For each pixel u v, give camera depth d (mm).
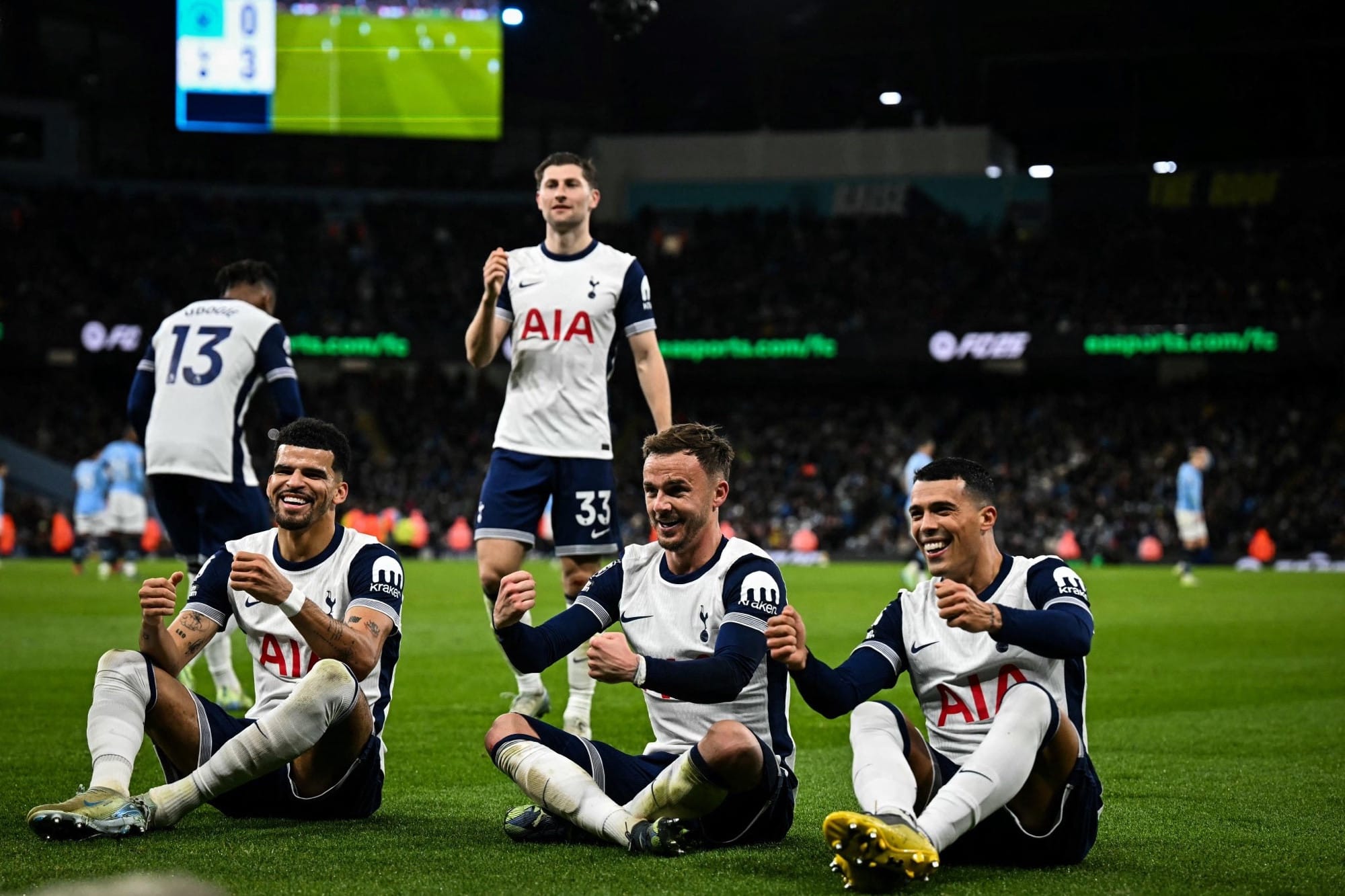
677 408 46750
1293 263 40844
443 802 5895
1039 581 4719
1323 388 42062
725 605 4863
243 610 5379
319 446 5305
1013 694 4395
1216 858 4773
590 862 4523
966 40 44906
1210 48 43469
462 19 40750
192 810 5109
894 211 45312
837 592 22719
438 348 43344
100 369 45562
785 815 4906
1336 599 21266
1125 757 7410
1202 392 43219
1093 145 46812
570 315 8008
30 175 44688
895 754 4383
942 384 46125
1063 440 42094
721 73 48438
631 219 46938
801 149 46062
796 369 45531
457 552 38625
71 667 11227
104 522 24906
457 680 10875
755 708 4914
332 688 4828
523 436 8016
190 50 39906
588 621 5016
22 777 6352
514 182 48438
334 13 40250
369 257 45438
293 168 48031
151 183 46000
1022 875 4461
